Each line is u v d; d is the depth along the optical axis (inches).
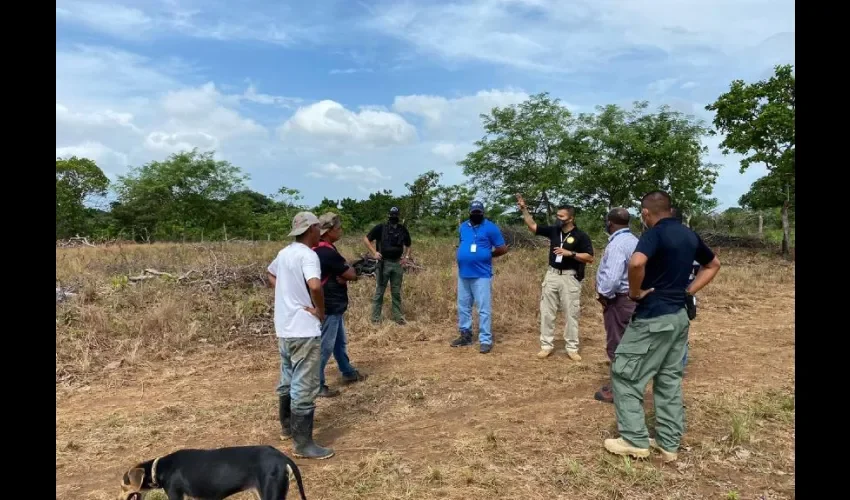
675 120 789.9
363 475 148.7
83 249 557.0
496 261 520.7
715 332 316.5
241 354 273.3
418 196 952.9
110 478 149.8
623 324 202.7
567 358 266.2
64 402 209.2
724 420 181.9
